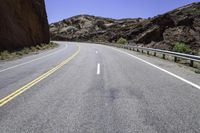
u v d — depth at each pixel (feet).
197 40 164.96
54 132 15.28
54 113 19.02
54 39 355.56
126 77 35.06
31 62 60.85
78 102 22.08
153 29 190.90
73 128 15.88
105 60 61.11
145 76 35.73
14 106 21.21
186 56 49.62
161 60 61.11
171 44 163.84
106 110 19.57
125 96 24.04
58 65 52.06
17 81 34.04
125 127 15.90
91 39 310.65
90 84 30.40
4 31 96.22
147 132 15.05
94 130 15.51
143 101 22.07
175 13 204.33
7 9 106.22
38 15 155.02
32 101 22.76
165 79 33.09
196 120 16.98
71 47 142.41
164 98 23.00
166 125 16.11
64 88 28.32
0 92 27.17
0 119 17.92
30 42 127.03
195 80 32.09
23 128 16.05
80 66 49.34
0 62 64.44
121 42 183.93
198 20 186.91
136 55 77.92
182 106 20.33
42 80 34.22
